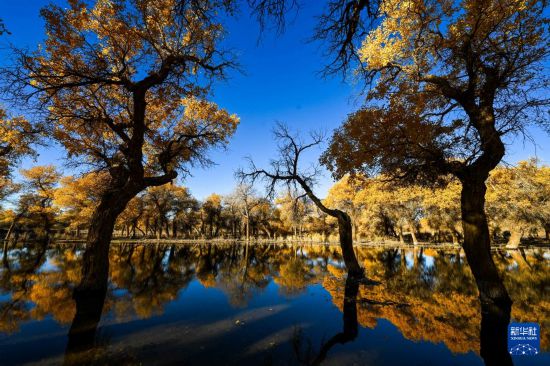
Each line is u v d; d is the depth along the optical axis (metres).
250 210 61.12
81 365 4.76
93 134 14.01
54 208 41.09
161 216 57.28
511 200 28.14
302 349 5.56
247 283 13.02
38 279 12.91
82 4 10.45
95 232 10.01
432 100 10.55
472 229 8.75
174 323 7.08
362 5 4.05
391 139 10.02
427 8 8.45
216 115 16.20
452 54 8.88
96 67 11.11
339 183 45.25
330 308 8.65
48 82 10.12
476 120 8.52
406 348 5.67
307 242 56.97
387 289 11.47
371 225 47.56
